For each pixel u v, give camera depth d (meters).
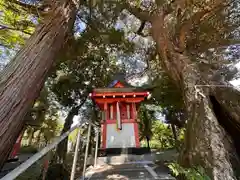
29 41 3.35
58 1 4.23
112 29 8.25
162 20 6.21
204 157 2.37
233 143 2.61
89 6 7.03
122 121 7.90
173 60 5.09
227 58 7.04
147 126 14.49
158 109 14.10
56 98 11.58
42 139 10.14
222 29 6.22
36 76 2.85
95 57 10.45
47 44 3.35
